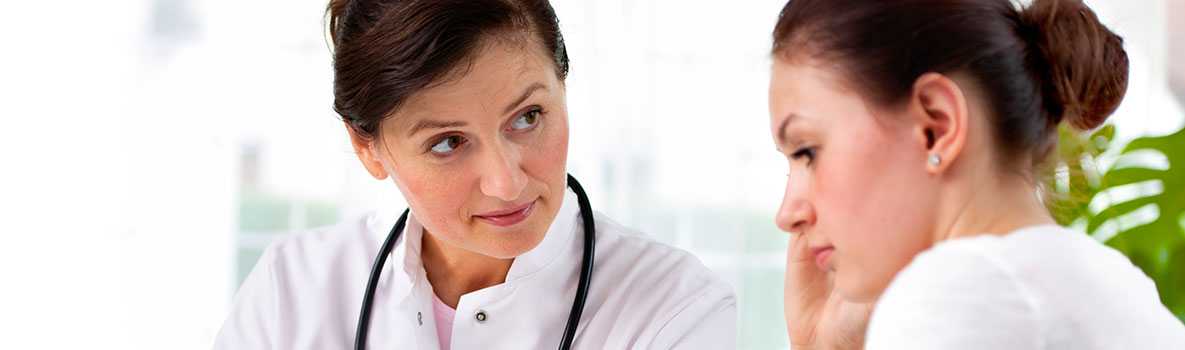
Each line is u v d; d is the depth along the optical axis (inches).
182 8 118.5
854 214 29.9
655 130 125.3
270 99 120.3
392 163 44.5
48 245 116.2
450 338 51.7
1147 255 72.6
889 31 29.2
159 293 118.5
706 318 49.6
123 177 117.9
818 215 30.7
